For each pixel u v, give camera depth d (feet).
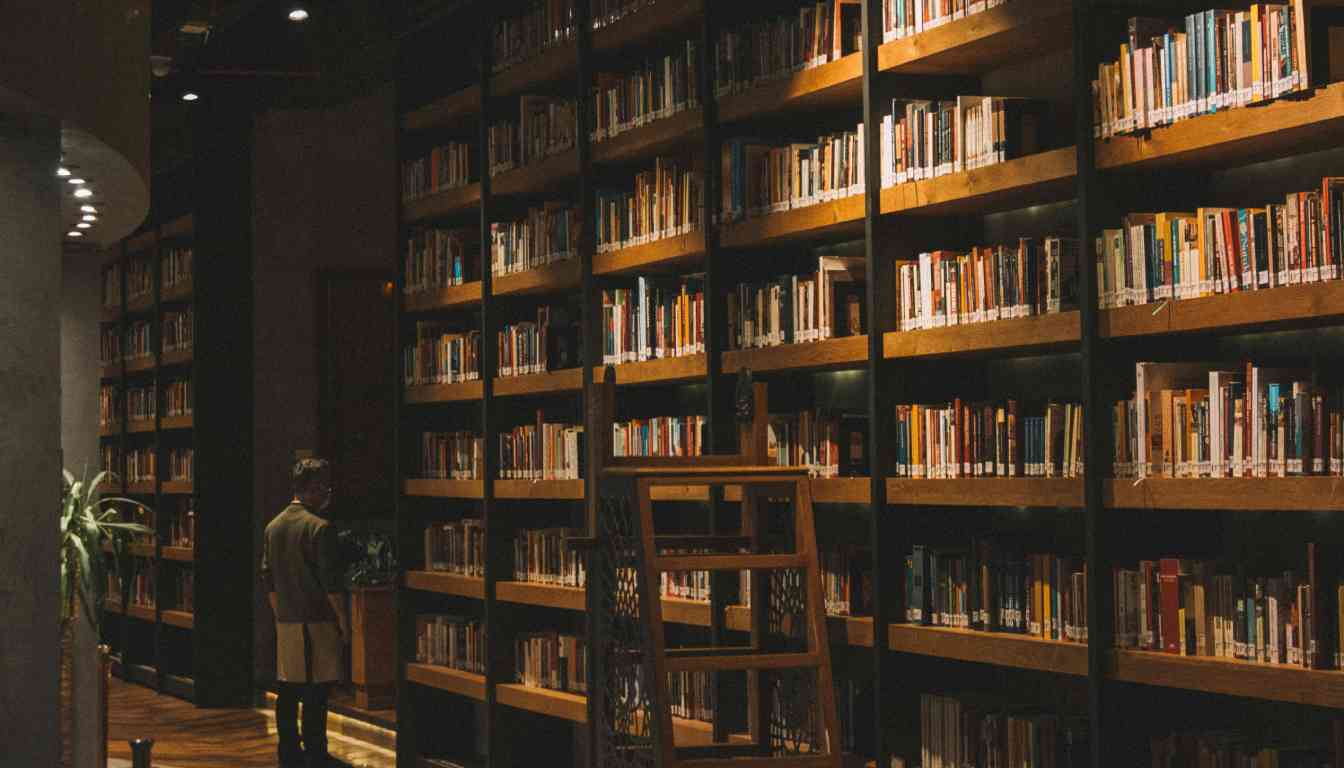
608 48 22.50
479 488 25.99
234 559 37.76
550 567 24.17
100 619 22.95
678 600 20.61
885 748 16.67
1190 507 13.35
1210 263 13.24
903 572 16.89
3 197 16.69
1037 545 15.90
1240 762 13.10
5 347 16.70
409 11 28.19
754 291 19.30
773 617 17.38
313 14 29.73
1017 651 15.03
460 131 28.55
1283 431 12.54
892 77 17.10
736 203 19.43
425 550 28.37
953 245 17.31
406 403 28.60
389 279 38.81
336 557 27.04
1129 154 13.98
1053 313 14.78
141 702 38.81
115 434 45.73
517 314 25.89
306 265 38.24
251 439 37.96
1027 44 15.87
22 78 15.37
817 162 18.07
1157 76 13.65
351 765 29.19
